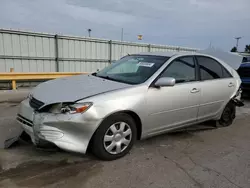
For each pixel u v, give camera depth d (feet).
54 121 8.86
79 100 9.11
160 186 8.43
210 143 12.85
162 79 10.99
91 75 13.50
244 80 25.89
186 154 11.24
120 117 10.04
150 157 10.71
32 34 36.94
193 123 13.60
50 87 10.94
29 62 37.65
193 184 8.65
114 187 8.22
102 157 9.93
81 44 42.75
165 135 13.76
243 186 8.66
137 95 10.41
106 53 46.42
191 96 12.66
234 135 14.34
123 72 12.91
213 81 14.15
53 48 39.70
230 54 20.11
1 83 32.65
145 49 52.03
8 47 35.24
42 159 9.98
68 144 8.98
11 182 8.18
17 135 12.42
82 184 8.30
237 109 21.83
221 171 9.71
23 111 10.09
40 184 8.16
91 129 9.25
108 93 9.78
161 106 11.34
